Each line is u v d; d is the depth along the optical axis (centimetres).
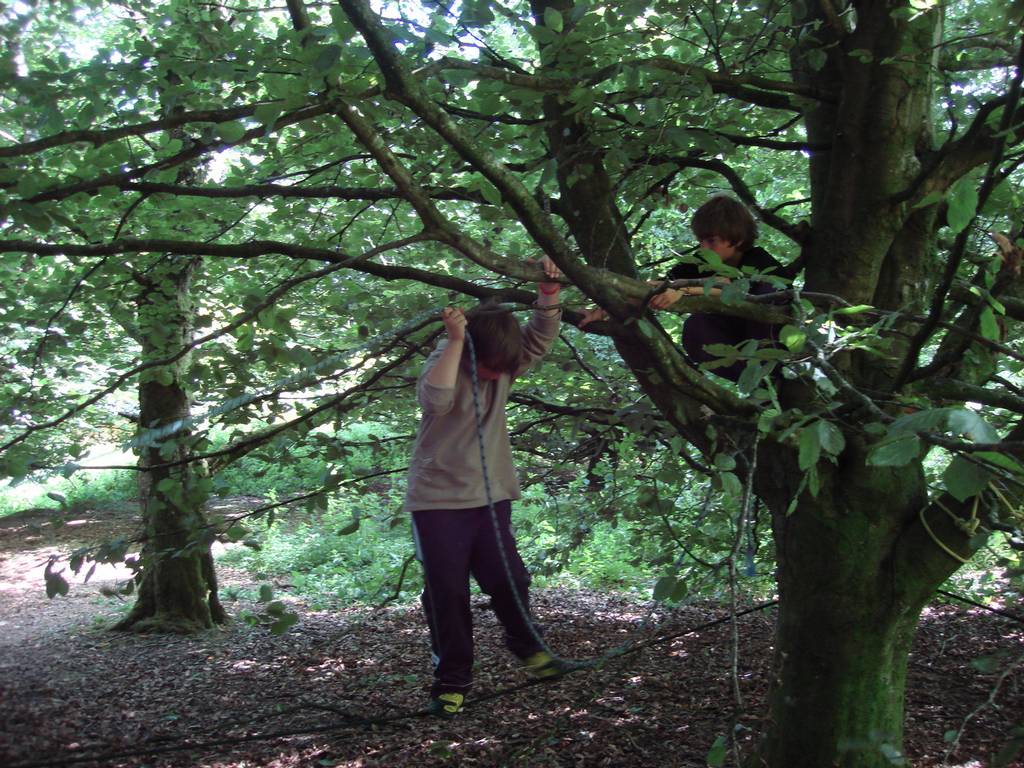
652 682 612
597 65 366
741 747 443
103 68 348
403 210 550
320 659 783
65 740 541
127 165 379
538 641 297
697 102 376
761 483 364
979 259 389
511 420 579
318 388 407
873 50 358
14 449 339
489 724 539
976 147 341
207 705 642
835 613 346
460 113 407
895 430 158
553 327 335
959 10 494
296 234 552
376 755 496
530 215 280
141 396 899
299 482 1777
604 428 487
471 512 310
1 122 381
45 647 900
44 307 513
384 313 480
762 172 661
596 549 1176
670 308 292
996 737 473
